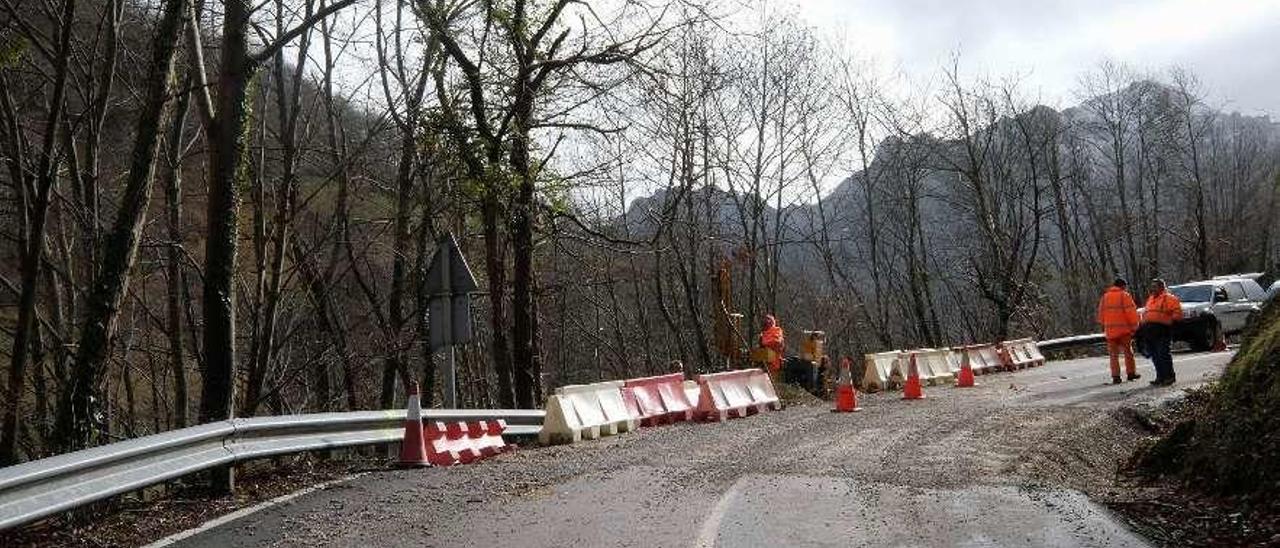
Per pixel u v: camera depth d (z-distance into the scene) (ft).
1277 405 29.04
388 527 27.20
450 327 48.80
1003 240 154.10
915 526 25.44
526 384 70.69
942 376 82.99
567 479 34.35
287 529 27.30
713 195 131.85
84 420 34.32
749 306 128.16
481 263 83.87
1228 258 201.05
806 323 159.02
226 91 39.60
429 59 63.77
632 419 53.21
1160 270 204.95
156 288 70.79
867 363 79.46
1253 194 202.39
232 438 32.78
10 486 23.67
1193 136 186.09
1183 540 24.11
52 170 41.81
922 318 147.74
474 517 28.19
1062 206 175.52
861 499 29.14
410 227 74.84
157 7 42.83
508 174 66.33
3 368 50.31
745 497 29.91
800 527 25.67
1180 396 54.19
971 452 38.17
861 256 161.48
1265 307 37.52
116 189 60.29
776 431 47.14
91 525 29.22
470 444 42.47
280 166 69.10
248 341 66.08
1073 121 188.75
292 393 74.95
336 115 69.36
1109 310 65.21
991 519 26.05
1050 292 173.47
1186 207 200.44
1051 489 30.45
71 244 54.95
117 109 56.18
